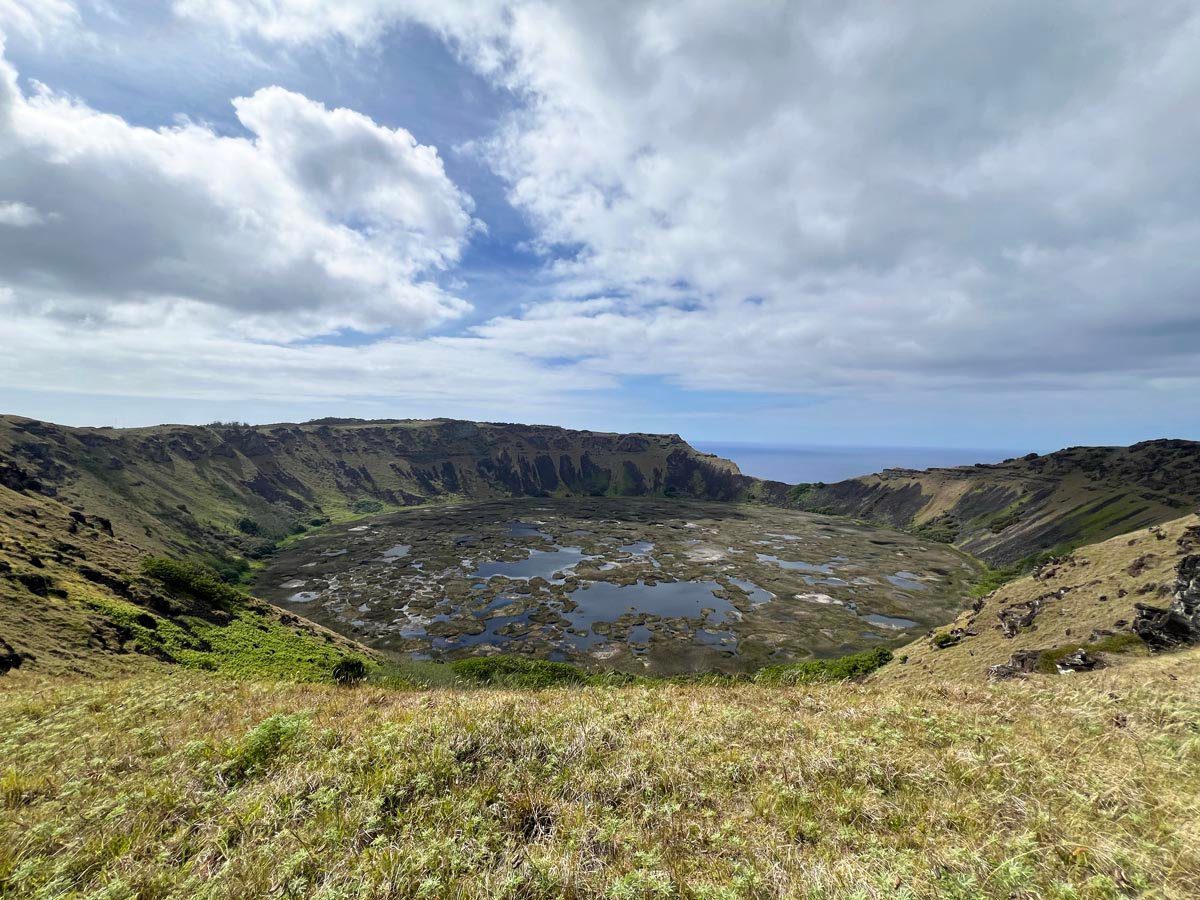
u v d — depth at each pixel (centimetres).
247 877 655
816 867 649
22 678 2711
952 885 592
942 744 1074
